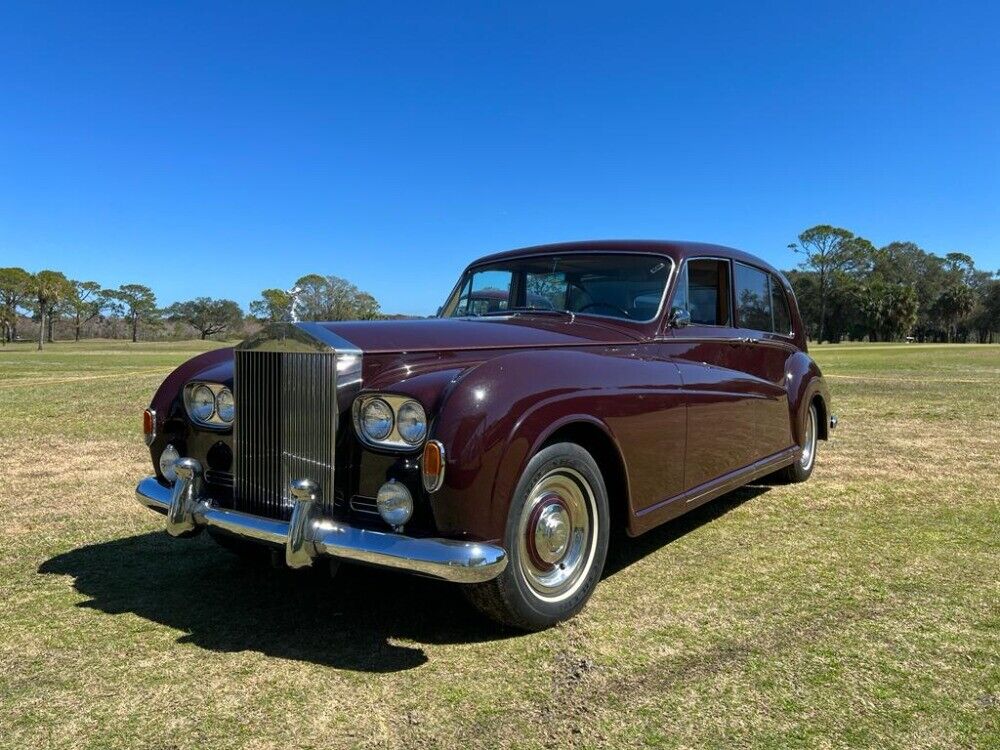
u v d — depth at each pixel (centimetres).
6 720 227
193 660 269
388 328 308
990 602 317
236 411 302
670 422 350
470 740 215
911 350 4575
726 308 447
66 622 304
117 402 1156
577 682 249
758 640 280
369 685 249
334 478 270
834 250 9356
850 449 701
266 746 213
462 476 250
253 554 379
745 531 431
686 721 223
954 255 10650
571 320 384
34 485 559
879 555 383
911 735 215
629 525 328
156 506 326
